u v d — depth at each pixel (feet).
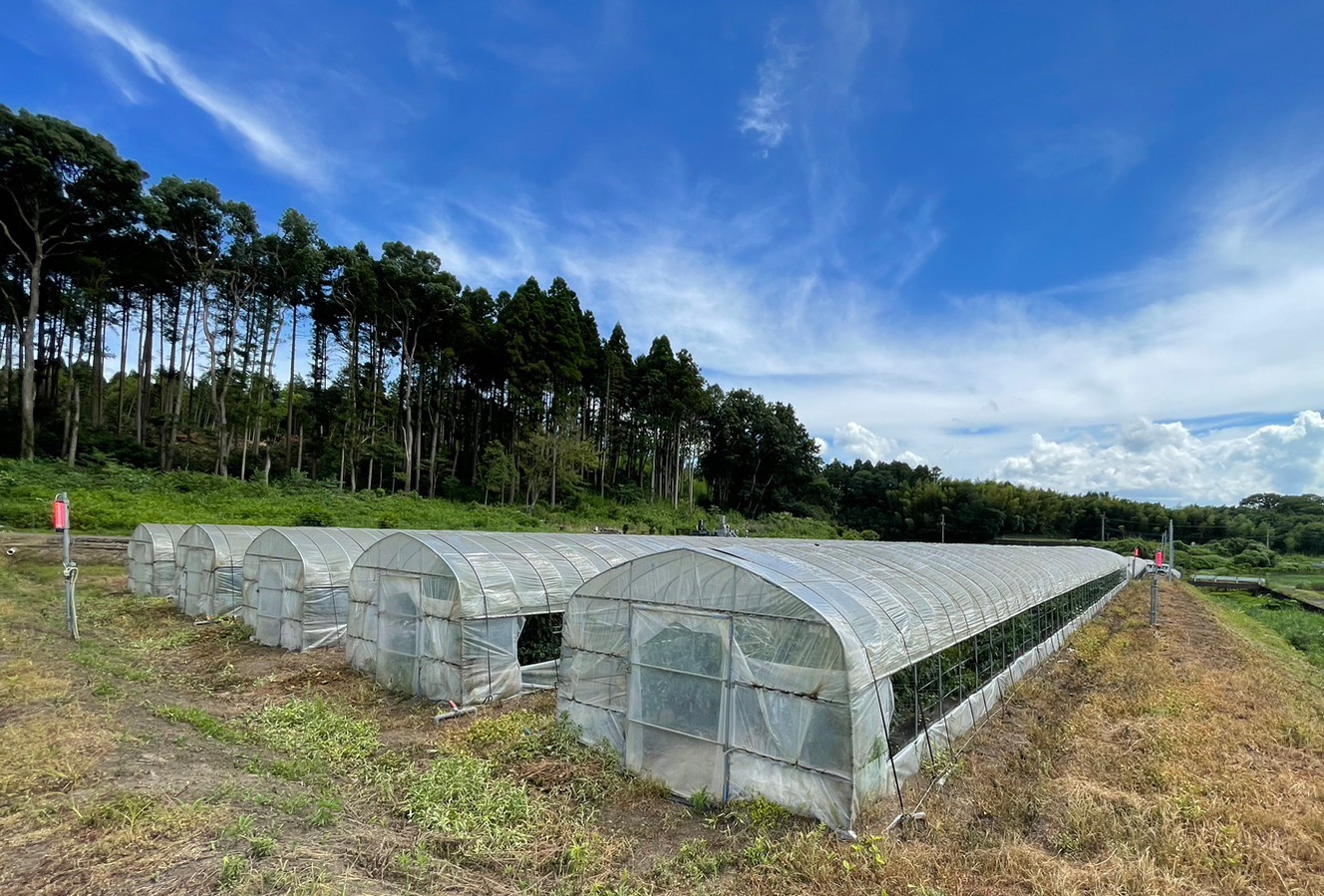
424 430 185.26
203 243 141.59
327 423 167.73
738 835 21.72
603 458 200.95
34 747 24.77
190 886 16.74
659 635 27.35
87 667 38.42
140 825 19.35
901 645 27.99
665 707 26.81
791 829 22.04
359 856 18.88
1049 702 40.22
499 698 37.40
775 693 23.94
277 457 169.99
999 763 29.53
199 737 28.40
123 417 173.27
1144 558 208.54
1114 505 278.46
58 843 18.42
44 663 38.09
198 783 23.04
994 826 22.77
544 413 173.88
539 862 19.27
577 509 172.65
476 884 17.98
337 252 152.97
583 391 195.72
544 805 22.90
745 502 269.03
